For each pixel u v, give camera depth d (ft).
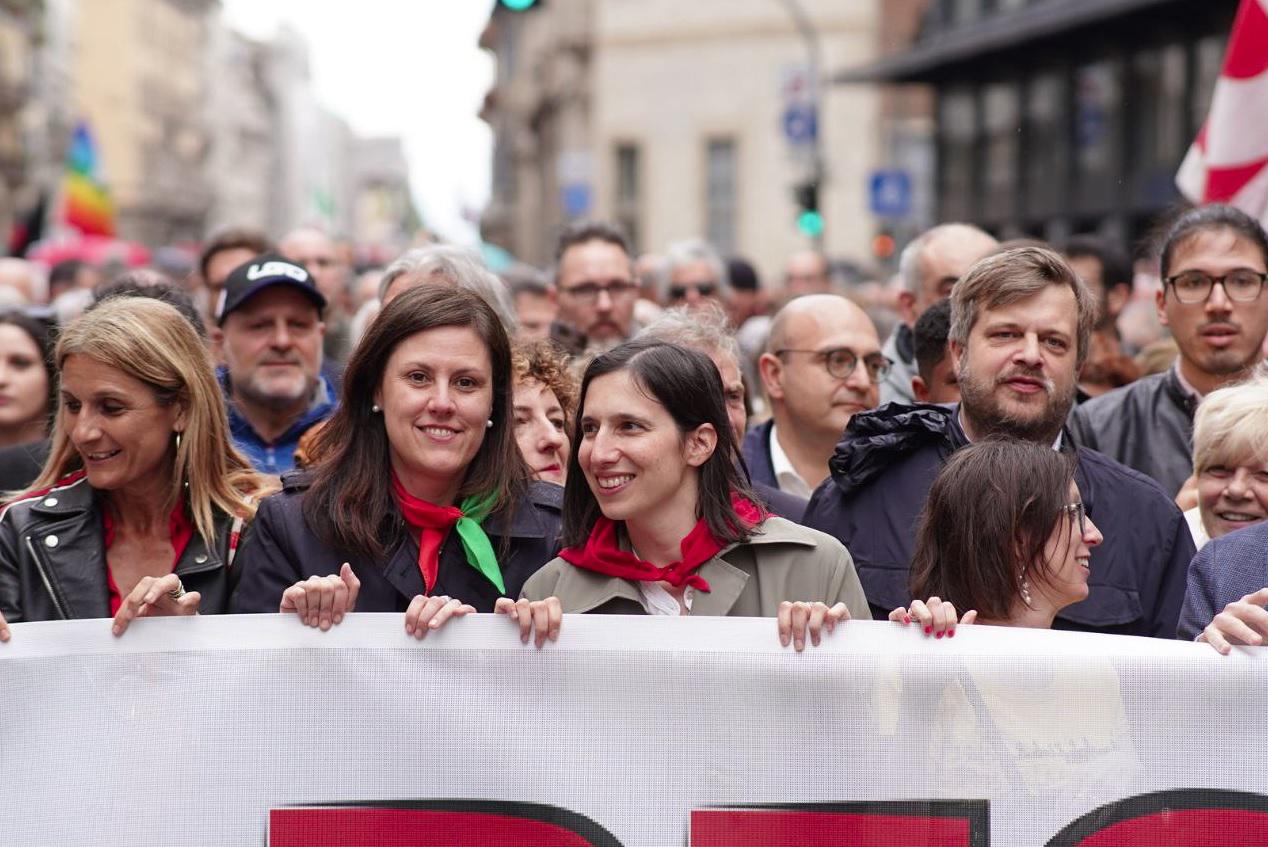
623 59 171.53
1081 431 20.90
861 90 160.15
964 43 119.65
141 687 13.34
